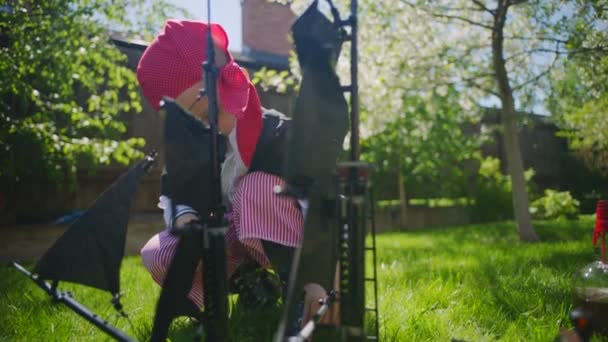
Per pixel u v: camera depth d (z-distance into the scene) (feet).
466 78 25.11
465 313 8.57
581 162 45.78
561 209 39.37
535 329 7.33
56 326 8.48
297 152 4.90
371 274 12.78
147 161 6.05
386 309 8.51
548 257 15.24
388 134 38.93
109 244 5.80
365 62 24.63
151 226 26.17
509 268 13.09
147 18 22.20
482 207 44.98
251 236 6.71
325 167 4.98
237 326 8.11
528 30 23.26
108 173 27.58
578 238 22.93
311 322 4.38
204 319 5.28
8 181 24.34
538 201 41.16
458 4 23.66
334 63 5.07
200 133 5.47
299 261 4.67
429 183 42.14
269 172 7.38
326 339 4.74
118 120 26.40
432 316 8.19
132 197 5.89
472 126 47.73
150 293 11.46
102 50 19.90
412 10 23.45
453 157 42.63
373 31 24.29
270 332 7.79
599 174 44.27
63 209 26.27
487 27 22.54
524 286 10.42
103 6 20.03
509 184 45.88
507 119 23.45
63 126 22.70
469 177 46.34
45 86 20.42
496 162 46.57
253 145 7.32
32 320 8.79
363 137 27.35
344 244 4.80
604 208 6.95
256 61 31.65
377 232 37.96
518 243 21.57
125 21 21.43
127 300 10.83
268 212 6.81
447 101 30.12
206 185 5.37
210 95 5.20
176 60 6.70
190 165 5.38
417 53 24.70
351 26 5.06
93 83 20.90
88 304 10.45
